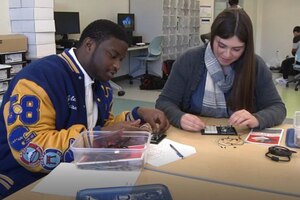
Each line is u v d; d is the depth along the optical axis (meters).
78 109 1.22
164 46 6.86
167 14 6.80
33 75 1.12
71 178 0.94
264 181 0.93
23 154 1.03
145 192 0.86
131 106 4.63
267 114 1.44
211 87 1.60
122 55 1.21
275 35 9.06
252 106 1.59
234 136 1.32
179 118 1.43
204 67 1.60
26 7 3.74
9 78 3.23
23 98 1.06
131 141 1.17
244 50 1.47
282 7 8.83
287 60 6.73
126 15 6.34
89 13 5.75
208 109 1.63
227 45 1.42
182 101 1.66
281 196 0.85
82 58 1.23
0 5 3.79
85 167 1.01
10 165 1.12
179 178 0.95
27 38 3.81
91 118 1.29
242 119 1.38
